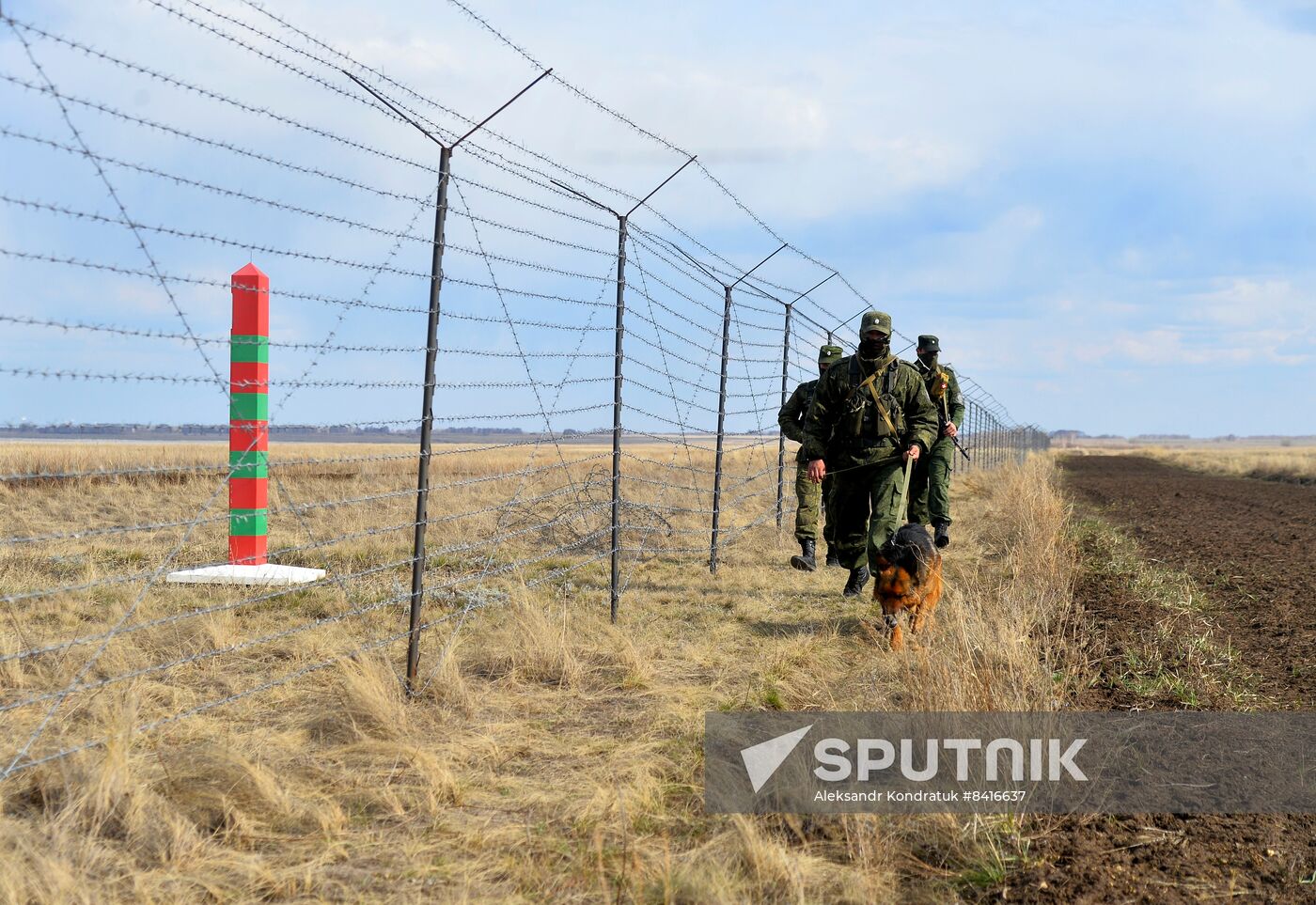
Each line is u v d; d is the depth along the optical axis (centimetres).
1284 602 893
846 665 630
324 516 1388
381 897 332
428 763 432
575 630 718
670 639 721
